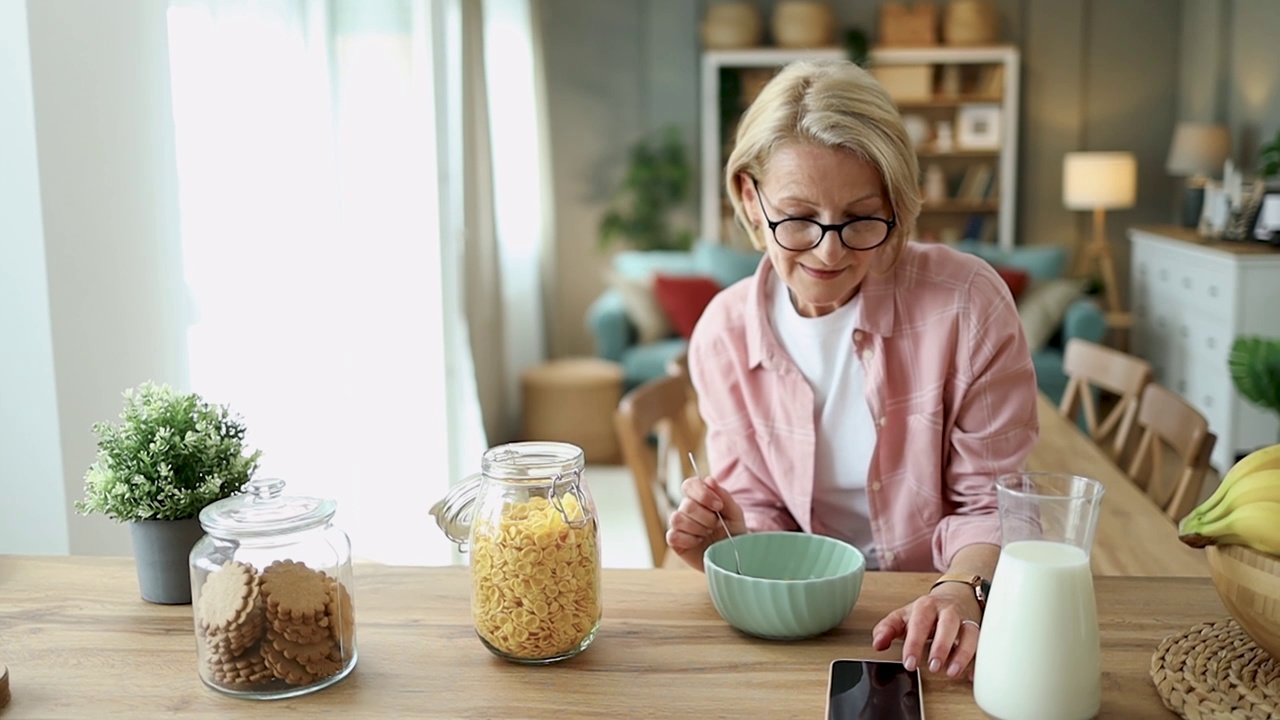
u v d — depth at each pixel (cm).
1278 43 582
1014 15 724
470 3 456
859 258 141
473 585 121
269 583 113
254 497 119
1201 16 682
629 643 126
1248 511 105
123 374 231
